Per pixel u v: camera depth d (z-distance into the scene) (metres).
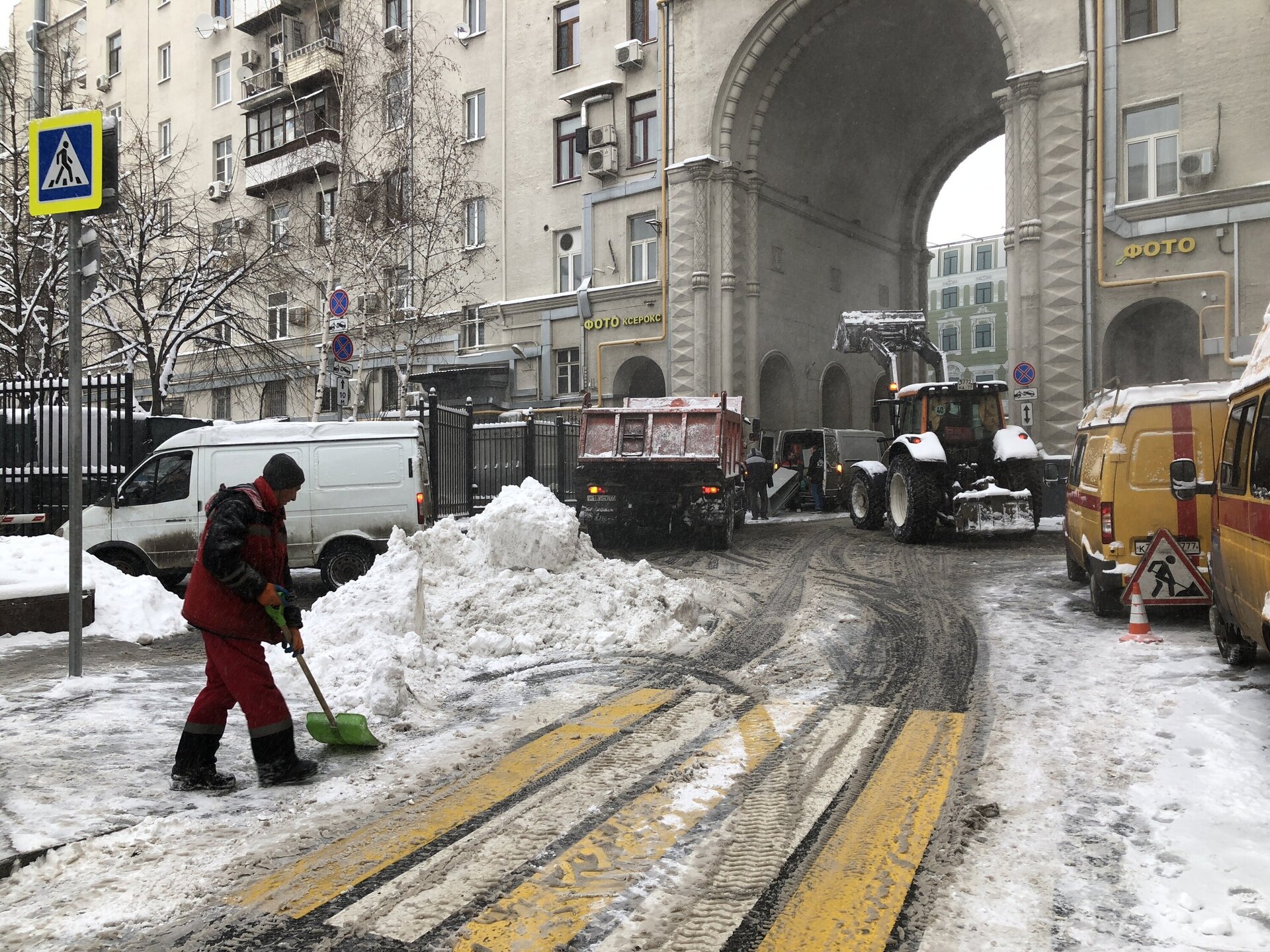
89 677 5.91
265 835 3.59
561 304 26.66
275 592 4.09
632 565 8.88
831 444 24.23
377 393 30.45
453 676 6.33
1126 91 17.98
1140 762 4.29
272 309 25.56
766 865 3.32
